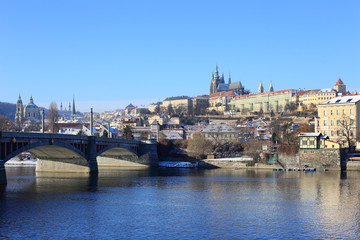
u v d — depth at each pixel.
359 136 195.62
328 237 64.25
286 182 130.38
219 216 77.75
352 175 153.88
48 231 66.44
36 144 119.69
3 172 113.06
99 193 104.75
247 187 117.88
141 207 86.06
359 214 79.62
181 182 131.00
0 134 103.75
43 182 126.44
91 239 62.50
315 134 183.62
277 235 65.19
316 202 92.38
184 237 63.91
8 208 83.69
